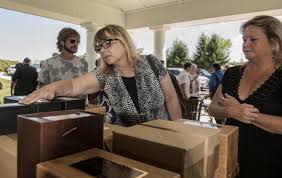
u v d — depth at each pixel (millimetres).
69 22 5621
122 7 6109
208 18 5086
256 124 1125
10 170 690
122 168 506
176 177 476
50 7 4609
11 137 826
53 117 624
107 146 715
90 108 1171
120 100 1135
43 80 2346
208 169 656
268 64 1208
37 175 528
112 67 1154
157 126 754
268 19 1151
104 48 1081
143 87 1124
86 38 5727
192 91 4930
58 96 1089
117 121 1156
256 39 1161
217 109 1308
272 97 1160
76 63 2459
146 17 6043
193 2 5262
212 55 13711
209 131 706
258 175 1141
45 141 556
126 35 1106
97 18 5633
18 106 881
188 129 724
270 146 1117
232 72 1365
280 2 4219
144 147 595
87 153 597
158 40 5906
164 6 5715
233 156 825
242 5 4621
